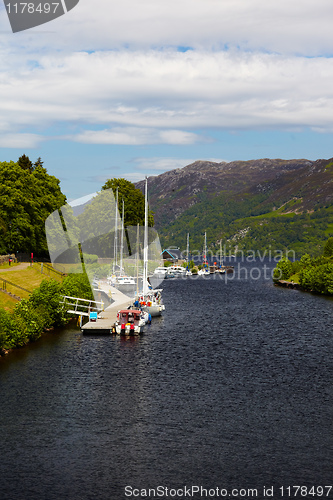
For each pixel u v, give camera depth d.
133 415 47.12
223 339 80.31
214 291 167.00
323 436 43.47
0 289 83.12
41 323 75.56
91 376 57.81
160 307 102.81
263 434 43.72
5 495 34.50
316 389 55.03
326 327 93.62
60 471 37.50
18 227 115.94
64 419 45.88
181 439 42.59
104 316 89.44
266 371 61.62
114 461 38.97
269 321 100.25
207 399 51.50
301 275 173.62
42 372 58.66
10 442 41.56
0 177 116.50
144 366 62.53
